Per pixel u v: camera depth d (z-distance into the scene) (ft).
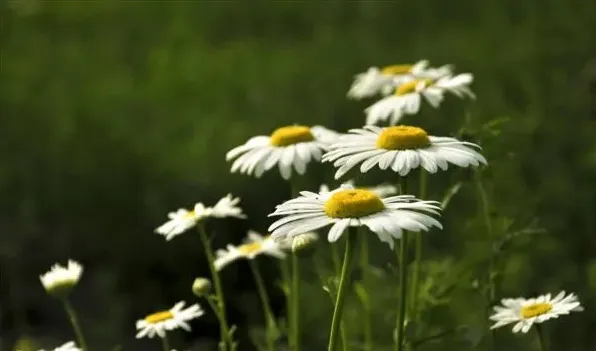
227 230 4.61
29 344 3.92
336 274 3.33
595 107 4.96
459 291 3.48
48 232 4.90
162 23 8.01
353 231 2.94
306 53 6.84
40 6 8.14
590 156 4.36
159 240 4.67
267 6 7.93
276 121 5.47
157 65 7.00
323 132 3.32
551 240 3.94
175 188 4.89
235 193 4.73
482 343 3.39
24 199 5.07
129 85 6.59
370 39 6.87
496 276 3.37
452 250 3.97
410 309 3.30
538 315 3.17
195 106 6.17
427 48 6.36
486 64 5.81
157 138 5.65
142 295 4.53
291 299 3.43
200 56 7.08
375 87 3.61
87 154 5.43
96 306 4.43
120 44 7.55
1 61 6.99
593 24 6.12
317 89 5.96
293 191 3.31
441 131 4.44
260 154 3.28
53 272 3.27
